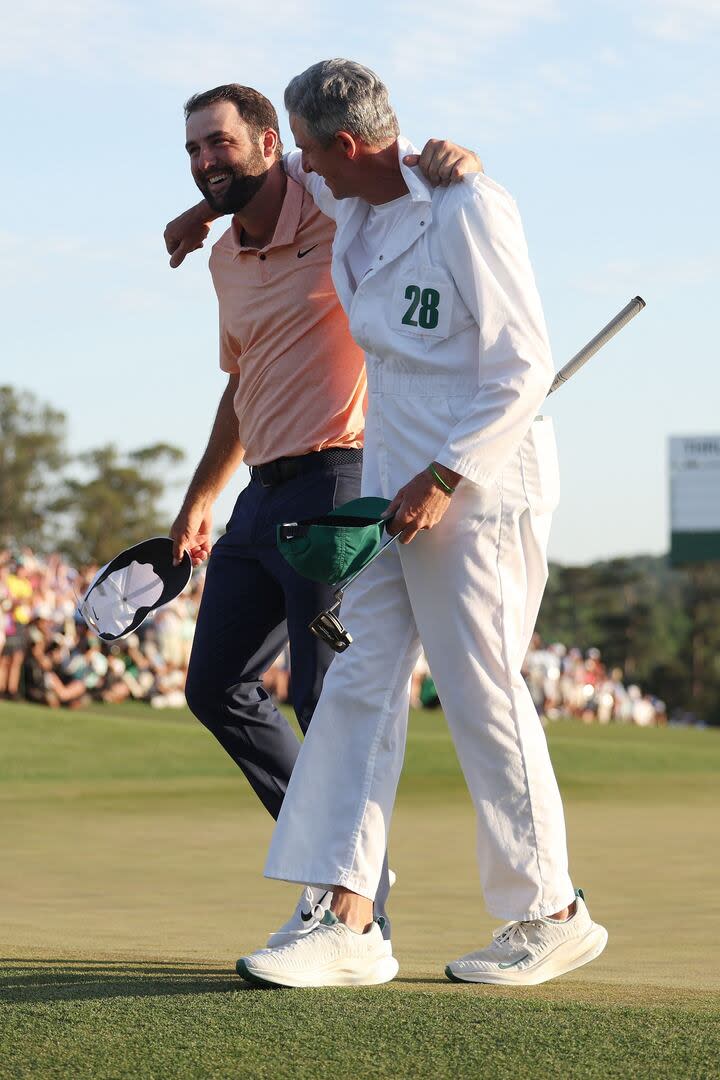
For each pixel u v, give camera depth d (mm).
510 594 6191
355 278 6418
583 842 14453
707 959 7305
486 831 6168
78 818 16422
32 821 15992
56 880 10750
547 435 6332
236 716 7441
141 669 31578
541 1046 4609
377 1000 5324
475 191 6086
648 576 164000
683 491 88125
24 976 5809
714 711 154000
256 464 7379
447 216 6074
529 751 6156
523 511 6219
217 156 7148
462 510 6113
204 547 8031
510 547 6184
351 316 6367
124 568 7824
